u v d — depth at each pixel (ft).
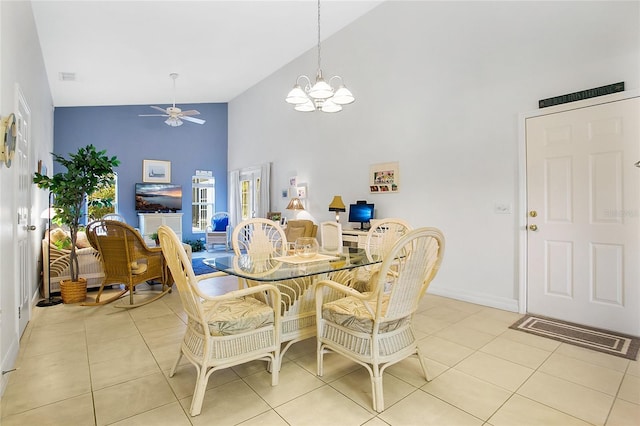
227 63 20.35
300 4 14.90
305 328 7.68
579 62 9.79
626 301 9.00
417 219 14.03
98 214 23.61
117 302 12.42
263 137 24.39
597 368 7.21
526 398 6.12
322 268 6.80
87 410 5.75
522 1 10.93
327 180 18.69
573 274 9.91
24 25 9.87
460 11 12.51
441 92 13.15
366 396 6.20
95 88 21.13
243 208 27.61
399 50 14.66
